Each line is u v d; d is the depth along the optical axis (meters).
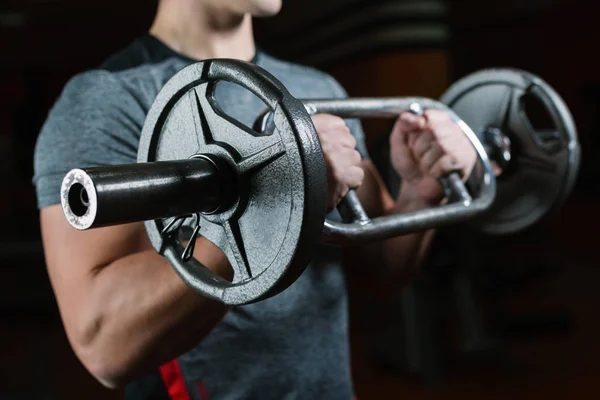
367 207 1.01
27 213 6.29
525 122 1.03
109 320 0.75
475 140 0.94
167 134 0.66
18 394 3.00
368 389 2.93
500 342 3.12
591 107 7.22
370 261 1.06
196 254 0.72
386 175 1.09
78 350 0.79
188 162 0.60
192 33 0.93
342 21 3.94
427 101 0.94
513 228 1.07
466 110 1.09
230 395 0.88
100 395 3.04
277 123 0.56
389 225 0.79
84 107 0.82
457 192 0.92
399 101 0.91
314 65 4.34
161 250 0.66
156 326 0.75
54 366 3.37
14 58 6.55
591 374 2.94
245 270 0.61
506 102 1.04
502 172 1.06
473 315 3.10
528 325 3.51
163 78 0.88
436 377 2.93
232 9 0.88
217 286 0.62
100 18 6.16
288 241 0.56
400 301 2.98
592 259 4.91
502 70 1.04
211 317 0.76
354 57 3.89
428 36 3.65
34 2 6.02
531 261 4.65
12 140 6.73
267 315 0.89
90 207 0.55
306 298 0.92
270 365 0.89
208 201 0.60
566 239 5.52
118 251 0.78
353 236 0.75
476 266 3.14
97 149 0.81
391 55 3.66
